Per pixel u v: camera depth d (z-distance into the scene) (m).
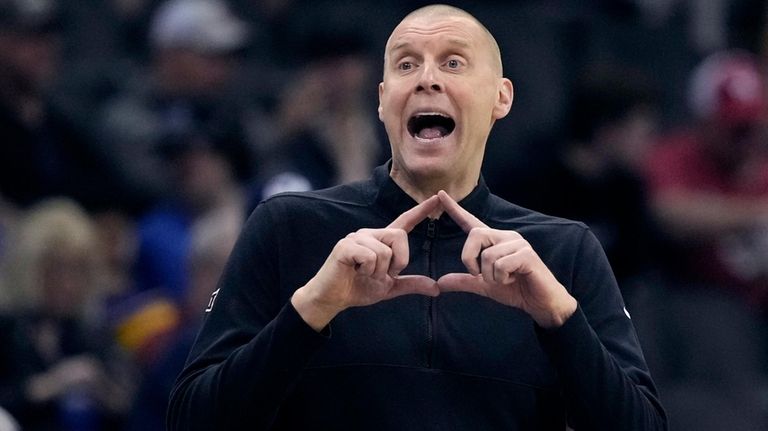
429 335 11.00
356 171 22.56
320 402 10.94
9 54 25.95
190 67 27.45
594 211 20.52
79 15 32.31
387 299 10.63
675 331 21.41
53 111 26.48
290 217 11.38
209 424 10.58
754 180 25.42
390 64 11.41
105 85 30.00
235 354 10.63
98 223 25.66
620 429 10.59
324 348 10.98
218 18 27.88
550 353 10.62
